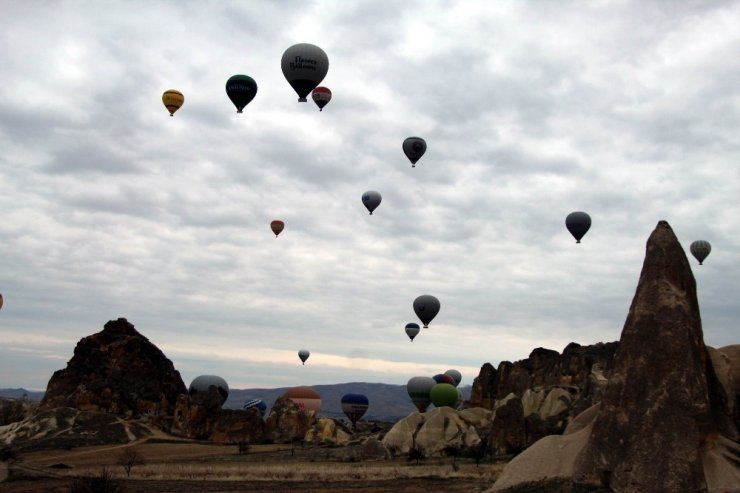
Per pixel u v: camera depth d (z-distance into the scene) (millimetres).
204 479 72438
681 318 44188
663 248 46938
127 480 71812
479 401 126812
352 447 112250
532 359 123875
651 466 39844
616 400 43156
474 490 54750
